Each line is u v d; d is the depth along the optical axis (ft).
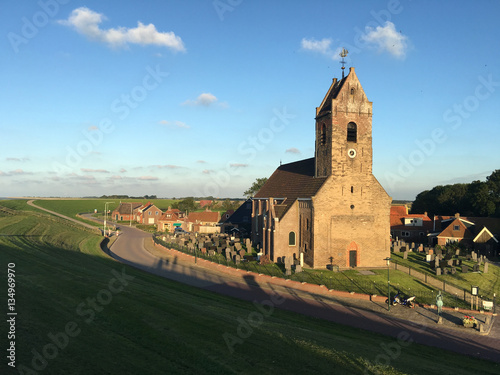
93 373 51.55
